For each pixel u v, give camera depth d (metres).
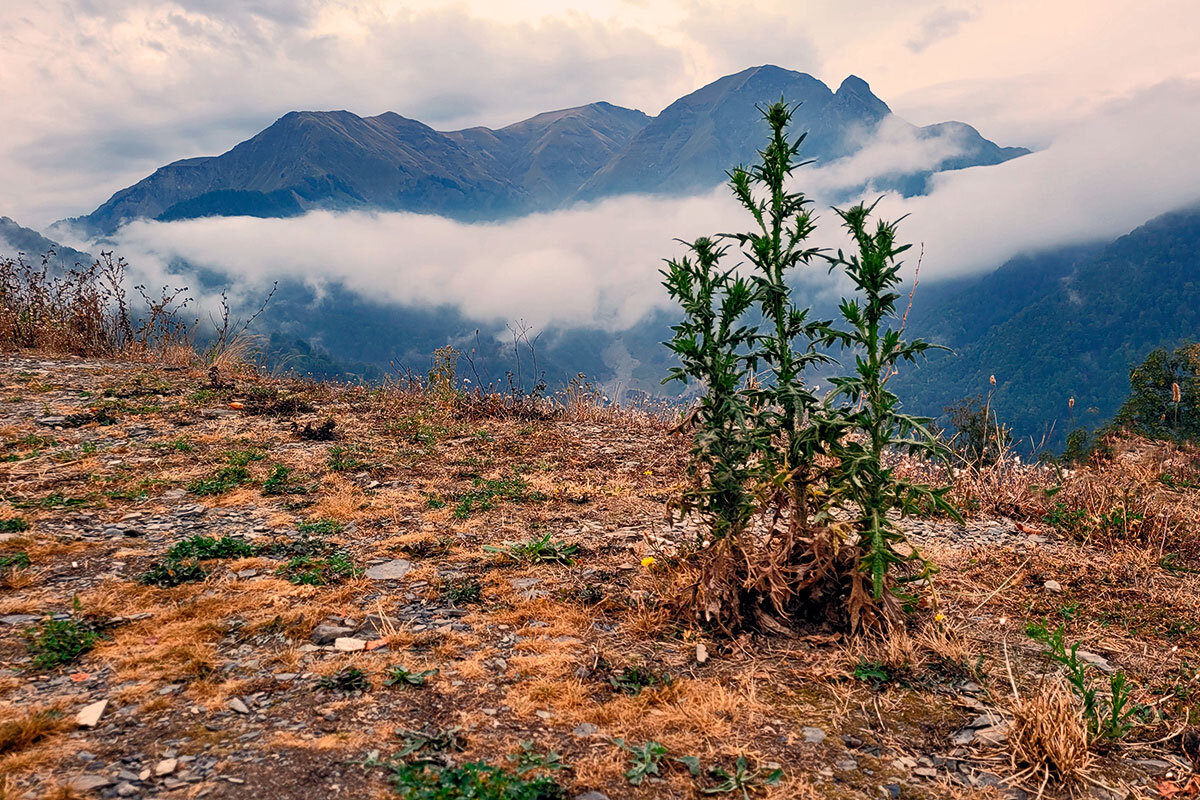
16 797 2.24
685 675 3.39
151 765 2.47
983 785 2.65
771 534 4.07
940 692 3.32
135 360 11.31
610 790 2.51
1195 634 4.04
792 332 3.79
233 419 8.23
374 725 2.82
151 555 4.46
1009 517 6.31
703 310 3.64
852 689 3.32
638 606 4.12
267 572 4.31
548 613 3.99
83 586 3.96
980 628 4.05
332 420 7.96
